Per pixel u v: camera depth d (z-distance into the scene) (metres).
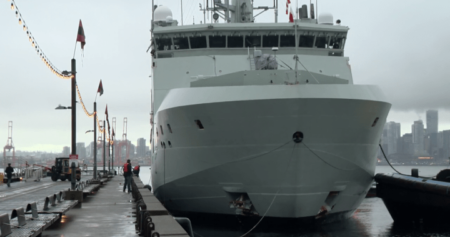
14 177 48.44
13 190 31.75
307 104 18.38
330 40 26.62
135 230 14.33
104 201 23.64
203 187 21.48
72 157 24.11
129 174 30.08
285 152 19.14
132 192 26.94
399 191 24.61
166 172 23.52
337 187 20.67
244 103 18.62
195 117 20.03
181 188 22.62
